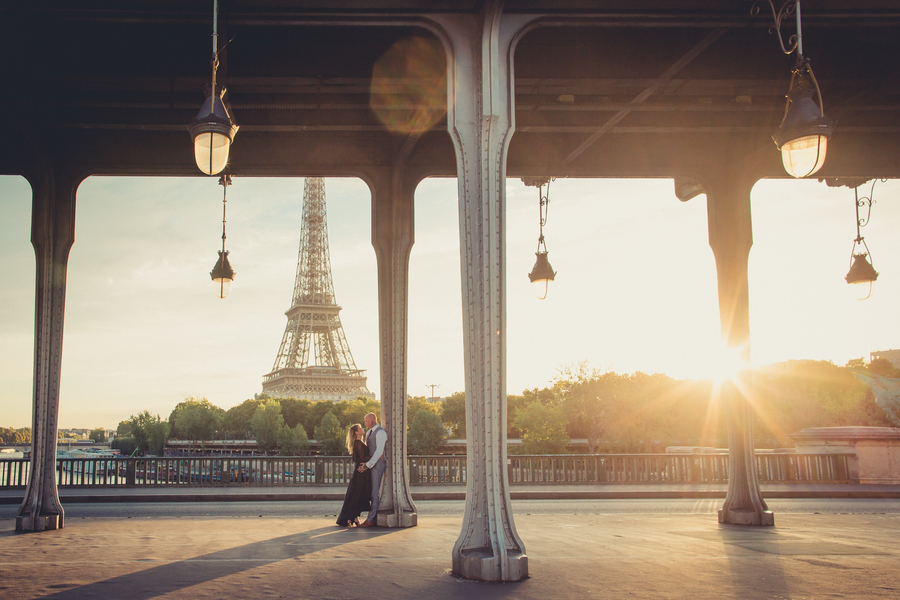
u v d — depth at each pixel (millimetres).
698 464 27391
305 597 6277
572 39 10680
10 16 8023
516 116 12180
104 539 10922
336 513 17312
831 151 13336
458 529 12430
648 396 76750
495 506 7352
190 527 12977
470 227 7680
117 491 23938
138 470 26266
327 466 26781
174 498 22344
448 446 125875
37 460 12367
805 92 7449
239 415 191500
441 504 20516
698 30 10344
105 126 11852
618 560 8508
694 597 6305
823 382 67375
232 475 27531
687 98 11656
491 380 7441
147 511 18031
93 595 6387
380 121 12133
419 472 26547
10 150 12438
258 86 11031
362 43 10688
